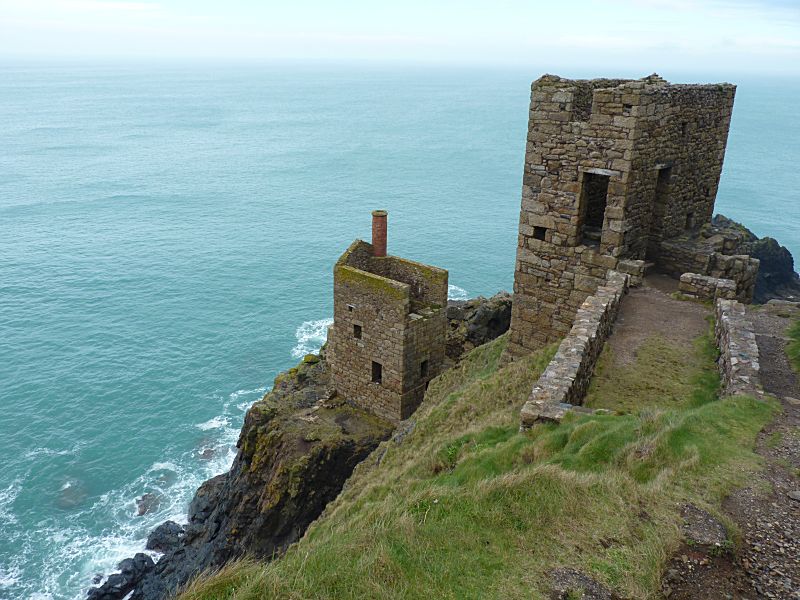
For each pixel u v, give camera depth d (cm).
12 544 4216
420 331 3609
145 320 7581
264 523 3306
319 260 9962
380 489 1923
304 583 948
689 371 1903
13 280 8581
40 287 8400
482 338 4197
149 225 11625
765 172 18062
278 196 14425
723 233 2919
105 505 4600
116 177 15912
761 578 952
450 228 11881
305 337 7338
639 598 927
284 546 3256
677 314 2331
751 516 1085
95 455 5138
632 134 2361
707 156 2938
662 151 2584
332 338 3941
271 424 3700
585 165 2523
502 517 1129
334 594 938
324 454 3394
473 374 3262
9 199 13038
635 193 2509
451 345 4234
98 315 7650
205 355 6831
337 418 3753
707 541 1028
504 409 2159
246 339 7225
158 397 5994
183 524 4356
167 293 8425
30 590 3856
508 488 1194
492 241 11100
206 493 4356
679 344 2086
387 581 972
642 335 2158
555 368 1738
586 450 1370
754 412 1447
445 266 9731
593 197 2912
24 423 5494
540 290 2822
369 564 993
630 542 1045
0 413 5606
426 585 970
